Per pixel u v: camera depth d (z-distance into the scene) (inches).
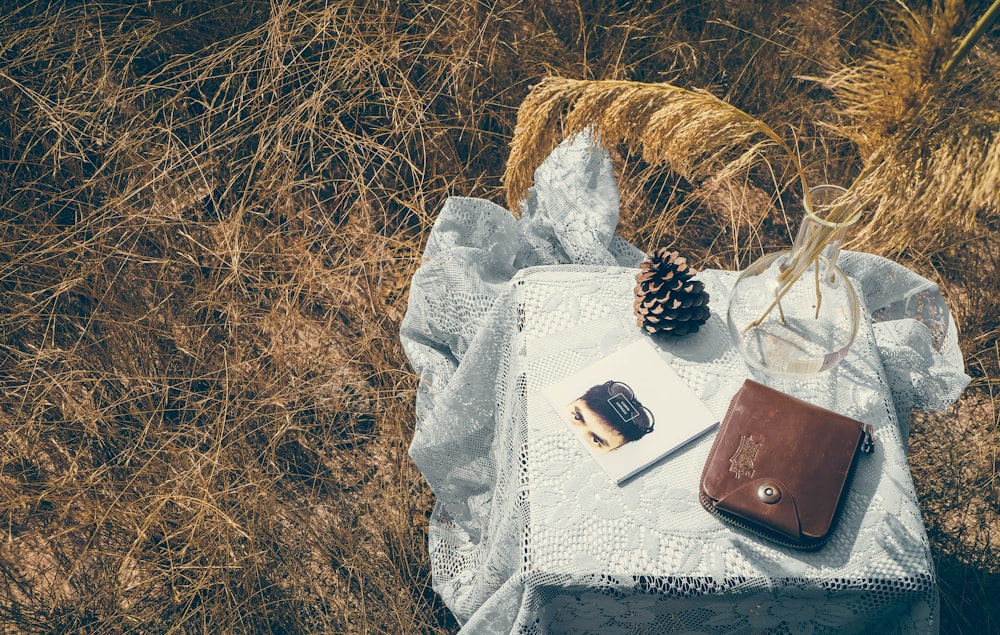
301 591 62.0
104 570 62.4
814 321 47.5
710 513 47.2
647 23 76.7
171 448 65.2
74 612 61.6
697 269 71.1
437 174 73.8
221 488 64.1
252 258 70.9
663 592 46.4
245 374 67.6
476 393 56.4
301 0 75.2
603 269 54.3
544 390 50.2
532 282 52.7
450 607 57.9
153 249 71.7
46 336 68.9
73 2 77.1
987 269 69.9
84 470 65.1
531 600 47.3
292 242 71.7
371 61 74.5
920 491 63.6
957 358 57.1
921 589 46.1
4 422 66.4
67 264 70.4
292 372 67.9
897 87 41.6
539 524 47.4
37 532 63.6
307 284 70.4
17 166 72.8
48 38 75.9
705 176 73.3
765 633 49.2
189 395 67.2
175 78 75.6
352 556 62.7
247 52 76.2
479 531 59.1
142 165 73.5
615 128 46.9
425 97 74.9
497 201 72.4
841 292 47.6
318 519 64.0
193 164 73.9
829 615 47.8
